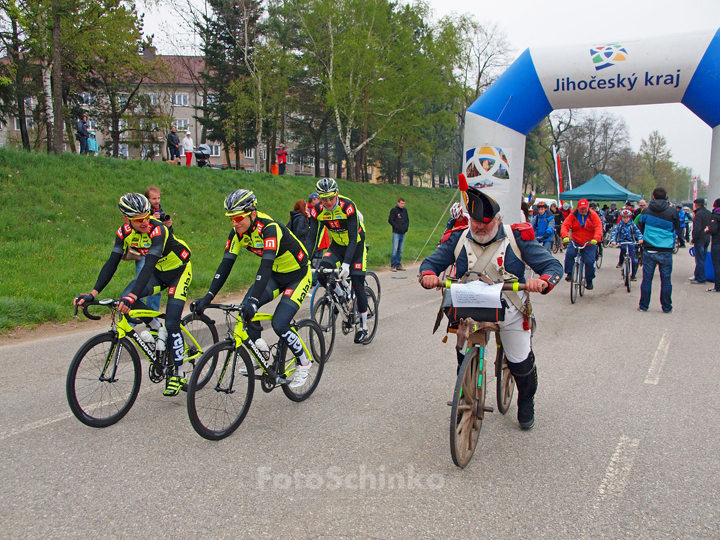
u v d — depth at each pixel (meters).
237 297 8.58
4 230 10.97
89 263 9.80
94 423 3.57
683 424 3.76
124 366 3.79
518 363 3.37
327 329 5.43
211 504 2.66
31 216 11.89
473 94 41.03
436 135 42.81
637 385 4.62
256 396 4.32
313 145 45.31
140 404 4.09
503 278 3.11
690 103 10.14
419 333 6.62
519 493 2.80
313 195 8.12
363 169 41.75
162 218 5.77
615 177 65.00
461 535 2.41
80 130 17.64
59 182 13.77
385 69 30.38
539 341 6.20
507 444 3.43
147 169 16.86
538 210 13.18
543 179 66.50
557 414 3.96
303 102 37.97
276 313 3.91
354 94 30.92
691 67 9.62
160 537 2.38
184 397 4.27
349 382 4.68
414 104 32.66
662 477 2.98
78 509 2.60
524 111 10.60
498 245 3.08
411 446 3.38
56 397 4.15
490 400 4.27
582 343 6.11
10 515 2.54
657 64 9.73
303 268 4.17
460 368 2.96
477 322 3.09
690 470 3.07
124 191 14.84
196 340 4.50
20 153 14.29
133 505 2.64
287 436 3.52
